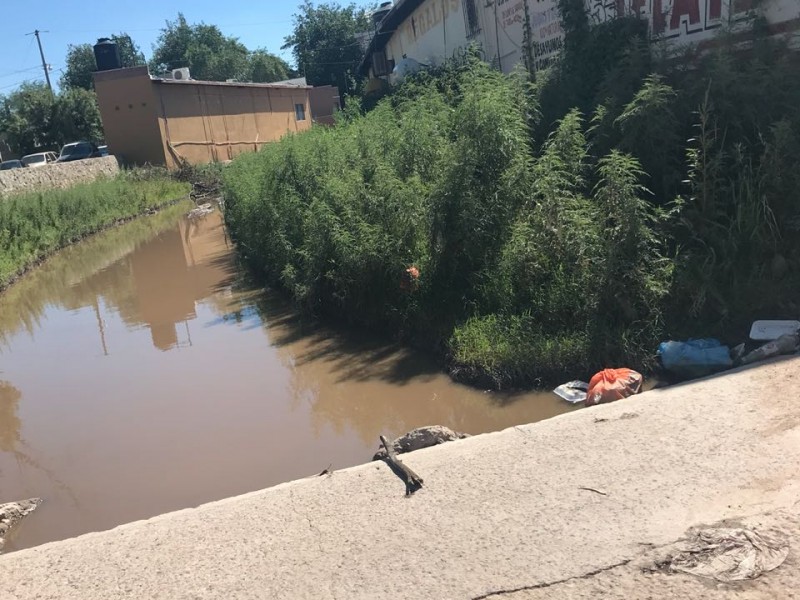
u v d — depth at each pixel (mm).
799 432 3828
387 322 8430
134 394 7922
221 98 38125
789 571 2842
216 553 3551
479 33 15430
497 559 3188
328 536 3553
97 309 12633
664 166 7121
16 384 8883
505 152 7602
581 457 3949
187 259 16453
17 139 43375
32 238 18469
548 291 6992
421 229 8125
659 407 4422
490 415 5992
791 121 6551
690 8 8523
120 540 3809
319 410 6773
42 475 6168
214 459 6023
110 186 25578
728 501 3346
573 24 10391
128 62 74312
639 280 6297
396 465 4137
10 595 3420
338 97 48281
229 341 9453
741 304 6121
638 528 3256
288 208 11070
